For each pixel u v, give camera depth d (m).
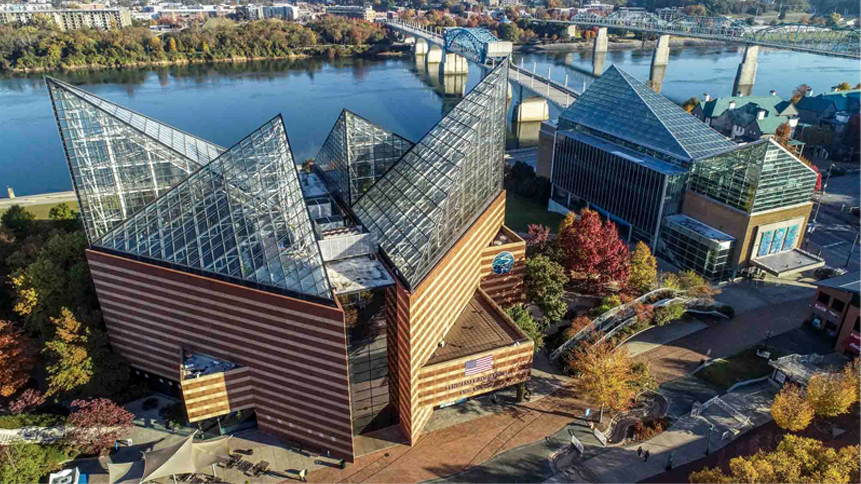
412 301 61.94
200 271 68.00
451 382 71.69
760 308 99.06
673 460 68.69
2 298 96.44
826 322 90.94
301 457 69.94
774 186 100.75
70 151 77.31
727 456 69.00
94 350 75.88
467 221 79.81
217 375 68.31
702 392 79.81
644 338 91.50
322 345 63.19
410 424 69.75
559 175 144.88
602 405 73.56
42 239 110.06
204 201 73.81
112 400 77.31
